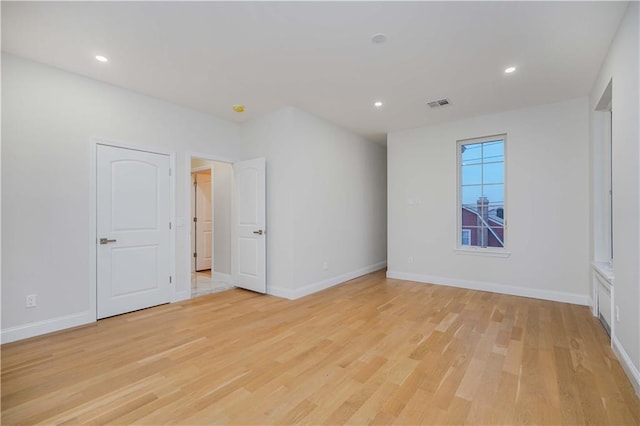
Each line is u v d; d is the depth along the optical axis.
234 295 4.29
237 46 2.64
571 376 2.11
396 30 2.40
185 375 2.15
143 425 1.65
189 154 4.12
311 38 2.52
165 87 3.47
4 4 2.05
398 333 2.89
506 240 4.28
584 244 3.74
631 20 2.05
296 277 4.16
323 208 4.66
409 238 5.15
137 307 3.60
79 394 1.92
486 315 3.38
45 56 2.79
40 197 2.90
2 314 2.67
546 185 3.98
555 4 2.09
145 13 2.18
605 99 3.04
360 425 1.64
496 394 1.92
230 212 5.05
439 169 4.84
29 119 2.84
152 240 3.74
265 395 1.91
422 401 1.85
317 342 2.70
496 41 2.54
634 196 2.03
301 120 4.25
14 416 1.71
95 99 3.27
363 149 5.63
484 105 4.03
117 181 3.44
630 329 2.09
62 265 3.02
